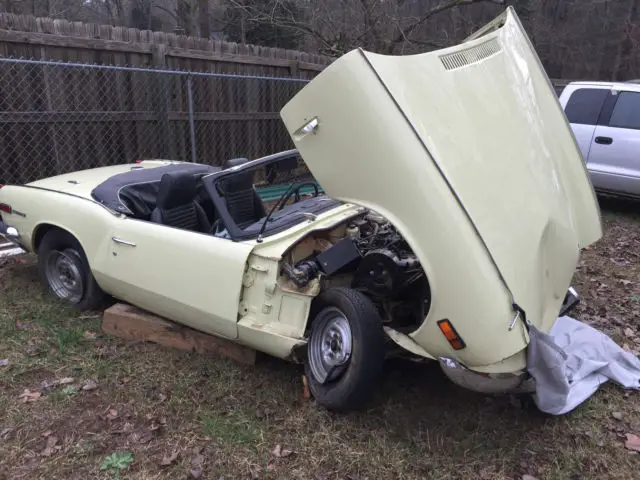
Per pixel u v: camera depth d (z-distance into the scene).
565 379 2.80
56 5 17.34
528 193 2.88
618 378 3.57
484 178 2.77
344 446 3.03
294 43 15.07
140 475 2.81
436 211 2.64
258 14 12.12
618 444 3.08
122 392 3.46
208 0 16.83
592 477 2.85
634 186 7.89
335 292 3.14
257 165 3.74
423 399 3.45
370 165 2.79
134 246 3.87
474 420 3.26
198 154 8.78
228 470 2.86
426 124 2.73
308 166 3.04
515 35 3.42
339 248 3.26
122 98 7.74
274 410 3.32
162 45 7.88
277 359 3.86
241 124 9.40
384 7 11.29
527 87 3.23
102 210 4.12
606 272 5.92
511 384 2.83
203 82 8.67
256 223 3.61
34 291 4.81
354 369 3.01
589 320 4.62
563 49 22.11
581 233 3.35
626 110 7.95
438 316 2.72
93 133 7.54
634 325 4.59
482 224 2.66
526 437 3.12
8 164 6.88
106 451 2.97
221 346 3.82
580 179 3.39
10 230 4.66
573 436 3.14
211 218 4.58
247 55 9.23
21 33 6.62
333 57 11.19
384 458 2.95
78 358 3.82
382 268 3.14
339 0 12.41
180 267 3.62
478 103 2.94
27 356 3.81
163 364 3.77
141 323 4.05
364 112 2.74
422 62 2.90
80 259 4.36
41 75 6.95
